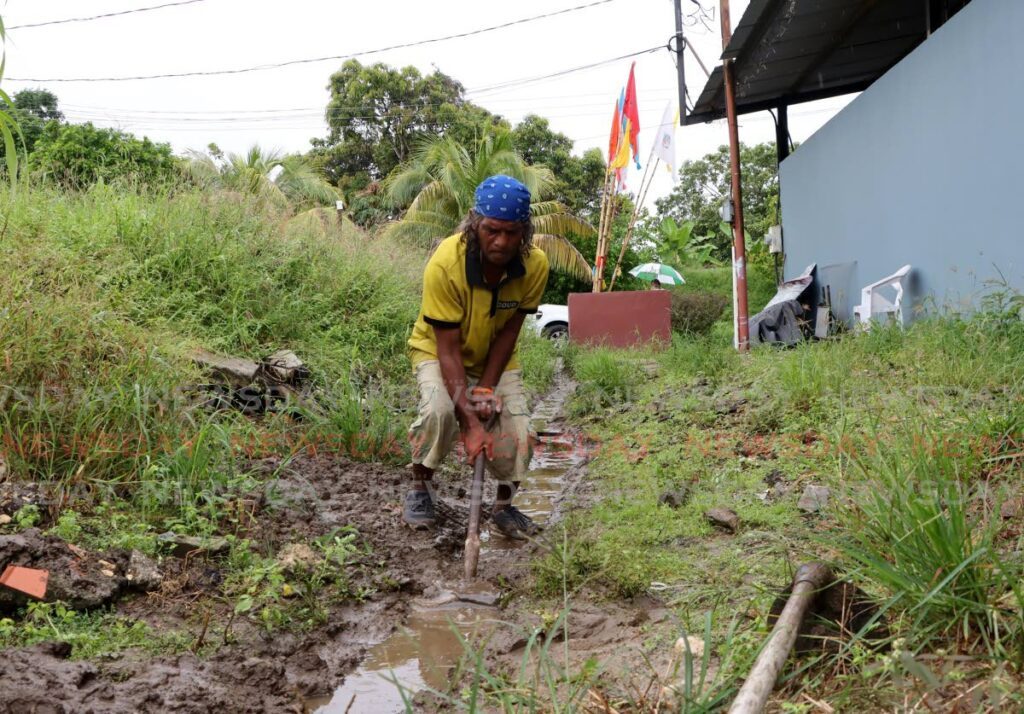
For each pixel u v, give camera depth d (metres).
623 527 4.66
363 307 9.79
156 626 3.35
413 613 3.88
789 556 3.85
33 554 3.41
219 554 3.98
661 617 3.47
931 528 2.88
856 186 12.99
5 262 6.00
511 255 4.36
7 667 2.72
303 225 10.75
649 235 34.41
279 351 7.77
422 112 38.12
